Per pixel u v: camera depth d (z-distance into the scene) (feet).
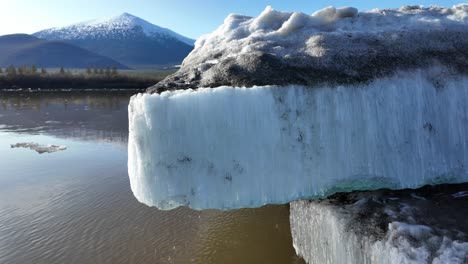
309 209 35.06
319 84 32.37
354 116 32.65
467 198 31.42
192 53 45.78
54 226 51.78
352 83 33.01
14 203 60.75
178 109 28.99
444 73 35.45
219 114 29.63
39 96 248.52
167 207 29.94
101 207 57.82
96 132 119.75
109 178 72.13
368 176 32.42
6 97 237.86
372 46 36.78
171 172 29.37
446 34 38.65
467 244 24.31
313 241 34.94
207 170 29.76
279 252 41.63
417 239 25.81
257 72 33.17
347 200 32.76
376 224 28.43
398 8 45.34
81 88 320.29
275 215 51.29
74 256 43.80
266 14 43.32
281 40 38.91
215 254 42.39
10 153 94.53
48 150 96.27
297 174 31.14
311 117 31.65
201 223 50.57
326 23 41.19
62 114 160.97
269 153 30.58
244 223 49.52
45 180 72.13
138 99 29.17
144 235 48.03
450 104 34.76
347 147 32.27
